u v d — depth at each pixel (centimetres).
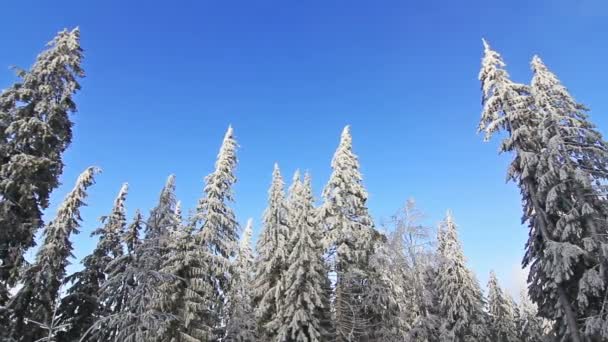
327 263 2394
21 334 2172
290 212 2592
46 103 1888
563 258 1716
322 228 2511
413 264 2448
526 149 2094
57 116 1931
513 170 2094
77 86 2027
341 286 2289
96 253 2847
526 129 2056
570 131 1894
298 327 2034
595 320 1653
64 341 2503
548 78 2050
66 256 2638
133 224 2728
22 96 1866
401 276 2433
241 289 2652
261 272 2527
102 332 1917
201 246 2447
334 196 2494
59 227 2570
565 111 1966
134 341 1700
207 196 2678
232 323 2355
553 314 1889
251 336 2289
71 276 2692
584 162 1894
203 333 2244
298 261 2178
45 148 1873
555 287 1805
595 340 1703
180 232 2359
